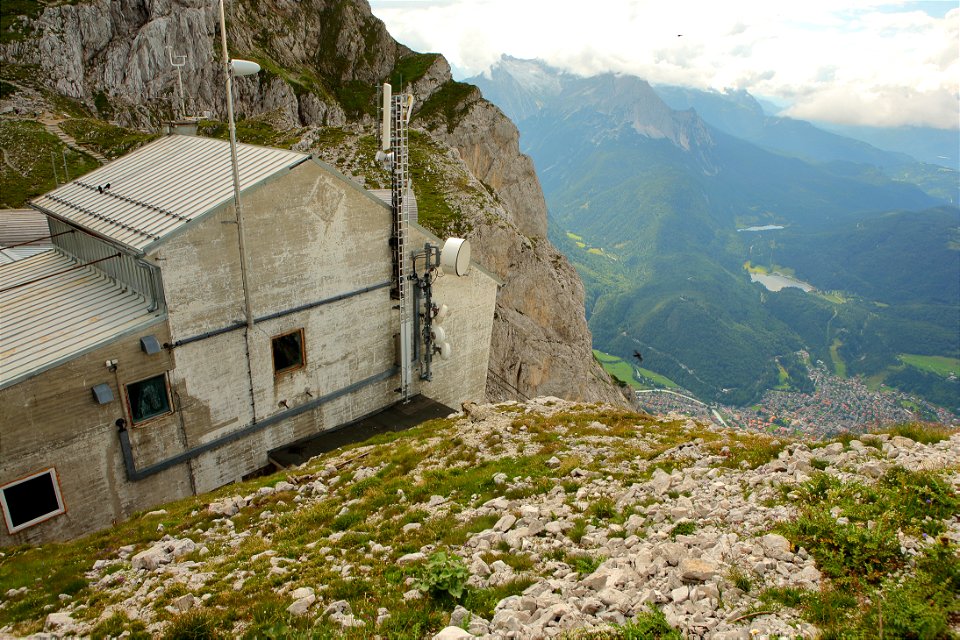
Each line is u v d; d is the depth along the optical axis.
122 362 16.06
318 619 7.93
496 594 8.01
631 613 7.03
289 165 19.03
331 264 21.34
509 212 81.00
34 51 95.19
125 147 78.00
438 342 25.69
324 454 19.23
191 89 105.31
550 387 62.97
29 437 14.73
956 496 8.56
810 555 7.79
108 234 17.70
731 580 7.43
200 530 13.11
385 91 21.55
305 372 21.42
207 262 17.56
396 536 10.98
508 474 13.38
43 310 17.08
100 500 16.44
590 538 9.45
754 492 10.23
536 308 61.81
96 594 10.23
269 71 108.62
